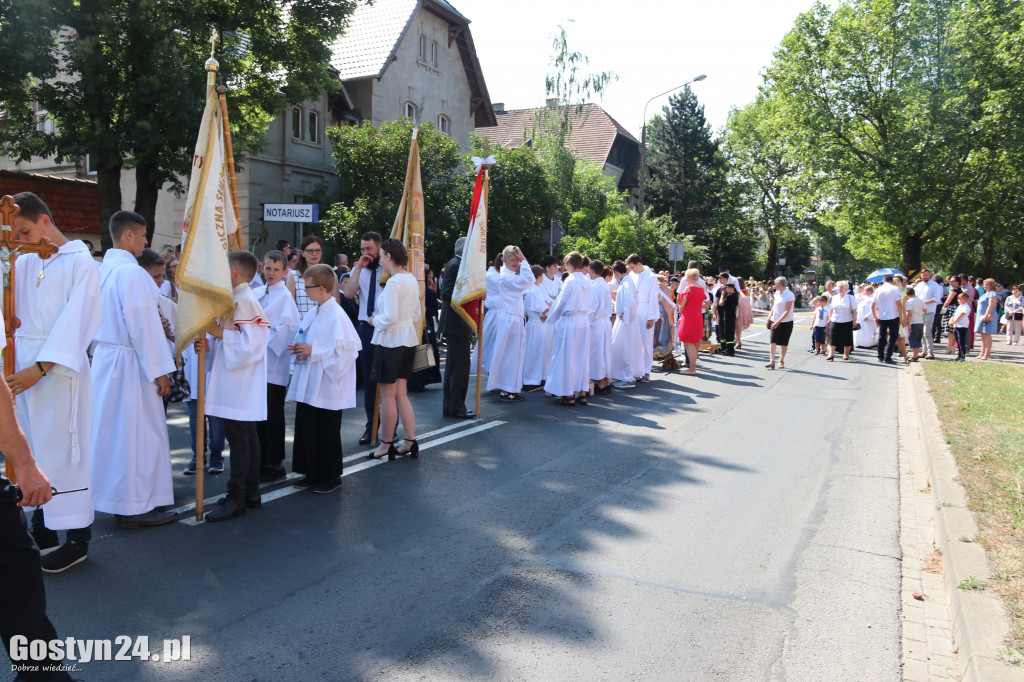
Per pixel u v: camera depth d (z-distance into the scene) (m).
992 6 28.61
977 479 6.18
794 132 33.69
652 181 52.94
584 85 30.02
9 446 2.67
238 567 4.40
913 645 3.71
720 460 7.32
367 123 22.31
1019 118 28.17
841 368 15.65
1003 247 42.06
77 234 18.66
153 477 4.98
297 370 5.92
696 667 3.42
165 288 8.46
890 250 43.53
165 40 13.98
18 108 15.12
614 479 6.52
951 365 16.00
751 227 55.06
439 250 21.62
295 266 8.53
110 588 4.08
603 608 4.00
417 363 7.00
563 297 9.84
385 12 28.42
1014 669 3.18
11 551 2.63
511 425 8.62
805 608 4.09
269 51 16.22
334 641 3.56
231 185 5.42
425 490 6.04
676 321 14.93
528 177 23.73
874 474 6.98
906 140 29.38
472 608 3.95
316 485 5.91
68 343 4.09
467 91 32.06
